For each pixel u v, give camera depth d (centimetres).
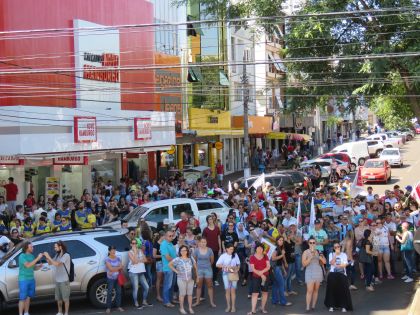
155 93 3275
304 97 2245
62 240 1480
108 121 2797
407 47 1959
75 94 2719
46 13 2558
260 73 5200
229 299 1439
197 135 4003
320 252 1600
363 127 9081
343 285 1410
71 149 2528
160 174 3522
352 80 2108
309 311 1425
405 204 2030
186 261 1423
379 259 1719
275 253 1452
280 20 2148
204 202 2038
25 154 2288
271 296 1541
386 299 1524
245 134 3588
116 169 3234
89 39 2780
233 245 1466
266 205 1938
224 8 2238
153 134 3181
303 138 5716
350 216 1823
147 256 1571
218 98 4384
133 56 3216
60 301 1405
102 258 1484
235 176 4753
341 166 4344
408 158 5419
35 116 2336
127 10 3158
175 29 3572
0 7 2377
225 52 4566
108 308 1446
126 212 2234
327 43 2059
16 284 1412
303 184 2944
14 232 1733
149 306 1501
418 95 2052
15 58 2406
